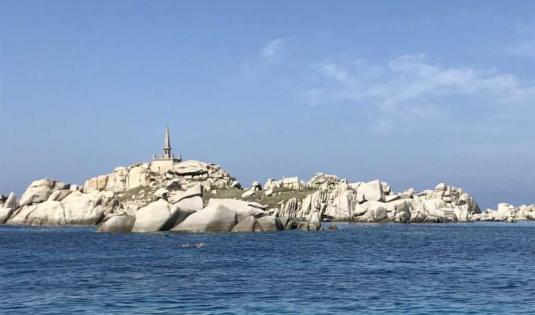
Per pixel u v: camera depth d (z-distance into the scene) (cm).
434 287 4088
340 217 17088
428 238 10081
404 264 5653
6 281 4347
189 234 9762
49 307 3347
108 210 15425
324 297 3669
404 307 3369
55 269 5109
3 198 17638
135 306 3372
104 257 6244
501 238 10288
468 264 5662
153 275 4688
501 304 3459
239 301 3528
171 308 3316
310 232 11131
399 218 16888
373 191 17388
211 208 10200
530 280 4453
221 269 5128
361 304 3453
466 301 3553
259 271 4994
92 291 3869
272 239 9031
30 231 12150
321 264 5612
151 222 10031
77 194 16338
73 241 8800
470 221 19262
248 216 10481
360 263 5728
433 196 19700
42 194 16938
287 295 3738
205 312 3212
